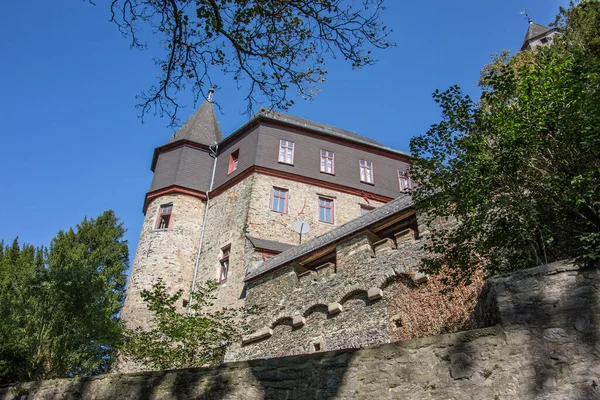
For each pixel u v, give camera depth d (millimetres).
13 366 11406
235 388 6504
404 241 12688
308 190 24406
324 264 14539
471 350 5406
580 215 6273
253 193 23188
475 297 10195
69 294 12461
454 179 7773
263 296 16094
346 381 5840
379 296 12406
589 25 14281
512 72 7660
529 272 5625
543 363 5098
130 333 14273
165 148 27266
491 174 7051
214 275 21906
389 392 5555
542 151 6789
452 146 7926
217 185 25609
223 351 14750
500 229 7203
